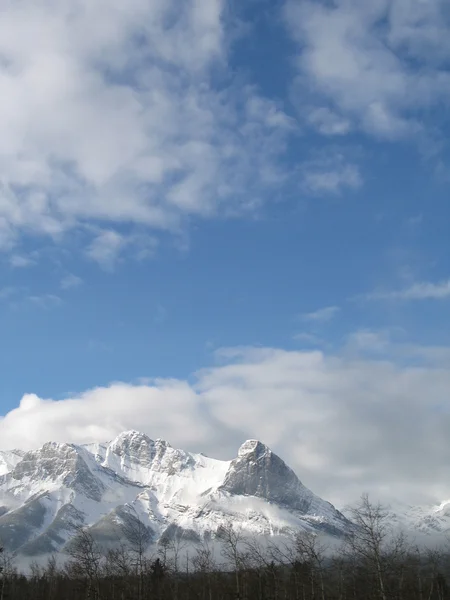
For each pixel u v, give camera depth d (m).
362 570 115.44
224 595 147.00
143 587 143.25
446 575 149.25
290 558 147.25
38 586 184.50
